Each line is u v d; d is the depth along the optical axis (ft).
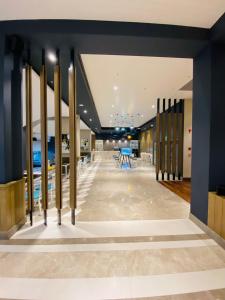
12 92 11.68
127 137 89.61
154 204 16.71
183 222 12.82
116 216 13.88
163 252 9.32
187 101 29.40
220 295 6.80
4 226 10.43
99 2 9.20
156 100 30.55
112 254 9.13
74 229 11.72
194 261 8.64
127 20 10.53
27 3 9.21
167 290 7.00
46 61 13.92
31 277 7.59
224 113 11.15
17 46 11.37
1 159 10.69
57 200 12.43
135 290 7.00
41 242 10.16
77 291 6.93
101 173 34.81
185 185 24.70
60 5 9.37
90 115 38.55
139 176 31.58
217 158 11.16
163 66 17.61
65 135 36.04
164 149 28.84
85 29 10.50
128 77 20.33
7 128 10.95
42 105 12.46
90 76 20.16
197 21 10.53
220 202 10.03
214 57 11.09
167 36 10.81
